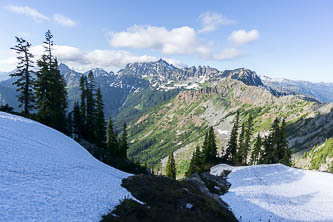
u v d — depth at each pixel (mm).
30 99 33375
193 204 15477
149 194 16078
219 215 15562
